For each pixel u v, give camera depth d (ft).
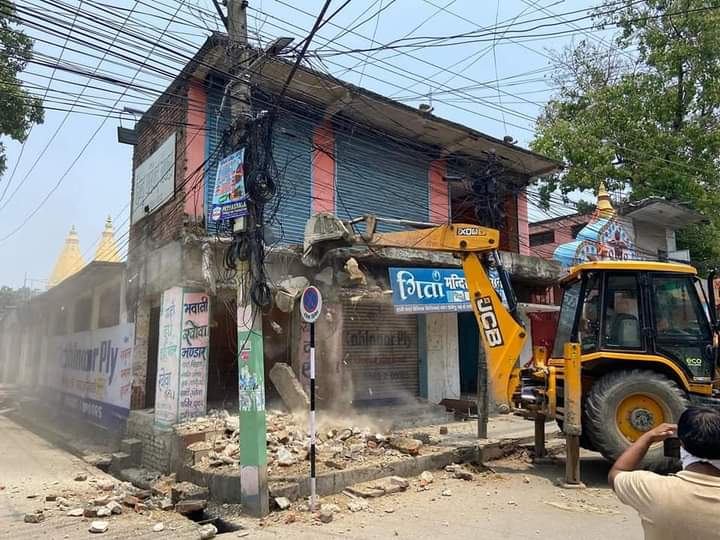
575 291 31.71
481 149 49.26
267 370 40.91
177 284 35.24
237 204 25.18
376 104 40.65
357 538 20.39
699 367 28.63
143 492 29.07
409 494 26.40
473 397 50.42
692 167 63.52
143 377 40.93
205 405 35.17
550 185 67.31
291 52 28.12
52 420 59.36
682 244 71.97
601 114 68.33
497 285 47.39
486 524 21.90
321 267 38.45
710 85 63.77
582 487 27.09
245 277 25.35
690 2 62.69
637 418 27.48
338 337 40.24
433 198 47.75
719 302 30.50
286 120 39.96
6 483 31.04
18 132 40.29
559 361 31.37
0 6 22.13
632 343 28.76
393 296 40.19
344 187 42.63
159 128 41.86
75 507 25.81
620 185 68.90
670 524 7.73
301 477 25.73
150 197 42.04
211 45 33.06
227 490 25.81
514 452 35.32
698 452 8.05
